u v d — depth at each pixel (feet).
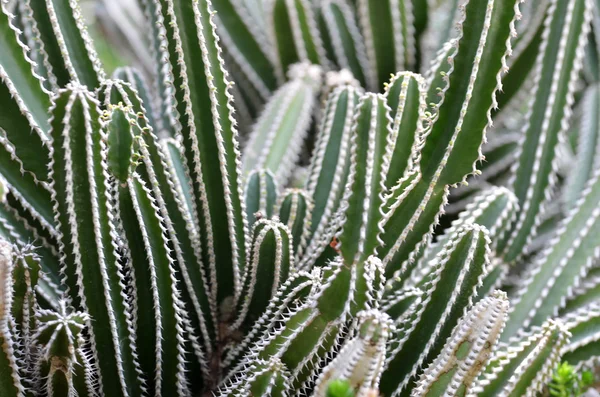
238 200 4.12
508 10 3.58
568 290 4.43
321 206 4.47
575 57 4.72
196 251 4.06
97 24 7.20
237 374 3.91
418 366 3.85
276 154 5.09
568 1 4.69
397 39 5.44
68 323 3.46
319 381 3.36
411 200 3.77
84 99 3.45
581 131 5.45
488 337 3.56
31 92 3.94
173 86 3.98
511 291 4.71
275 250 3.93
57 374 3.54
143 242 3.71
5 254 3.37
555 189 5.45
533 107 4.76
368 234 3.50
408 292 3.97
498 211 4.41
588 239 4.49
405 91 3.82
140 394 3.82
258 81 5.71
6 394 3.51
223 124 4.01
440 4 6.48
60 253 3.77
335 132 4.50
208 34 3.92
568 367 3.63
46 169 3.94
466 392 3.61
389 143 3.49
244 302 4.09
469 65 3.64
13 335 3.59
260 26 6.15
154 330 3.80
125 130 3.62
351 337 3.62
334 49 5.69
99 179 3.54
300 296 3.76
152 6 4.99
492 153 5.24
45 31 4.15
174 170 4.13
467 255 3.77
